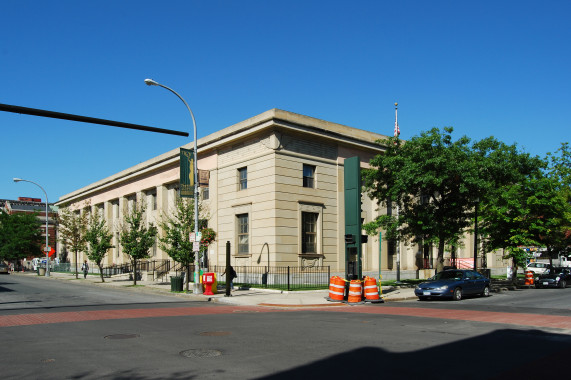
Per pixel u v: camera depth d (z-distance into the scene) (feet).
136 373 24.43
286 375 24.03
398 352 30.04
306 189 97.96
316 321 46.03
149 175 140.67
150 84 68.95
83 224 146.41
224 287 91.66
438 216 91.45
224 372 24.58
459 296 73.20
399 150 91.61
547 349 31.71
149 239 104.22
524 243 103.04
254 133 97.76
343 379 23.36
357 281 68.64
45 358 28.14
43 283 119.65
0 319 47.60
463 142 88.79
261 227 94.99
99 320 46.83
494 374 24.72
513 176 104.53
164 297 78.02
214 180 110.11
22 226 213.87
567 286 111.14
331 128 103.76
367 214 111.34
